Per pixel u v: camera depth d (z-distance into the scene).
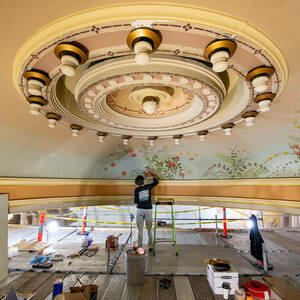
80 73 2.89
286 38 1.71
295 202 4.30
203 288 3.57
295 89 2.61
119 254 5.17
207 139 5.21
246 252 5.54
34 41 1.73
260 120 3.78
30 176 4.81
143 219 5.30
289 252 5.73
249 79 2.16
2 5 1.41
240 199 5.31
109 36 1.70
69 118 3.71
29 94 2.56
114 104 3.60
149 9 1.47
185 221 8.59
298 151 4.14
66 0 1.40
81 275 4.02
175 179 6.23
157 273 4.12
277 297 3.20
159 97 3.33
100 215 8.79
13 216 9.17
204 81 2.35
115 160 6.12
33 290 3.47
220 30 1.60
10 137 3.98
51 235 7.60
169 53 1.92
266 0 1.38
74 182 5.69
